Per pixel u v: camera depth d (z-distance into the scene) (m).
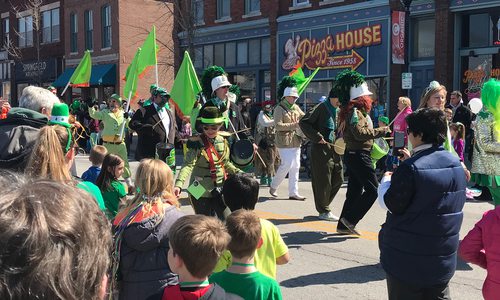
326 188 8.06
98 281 1.19
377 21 17.33
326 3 18.97
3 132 3.43
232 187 3.96
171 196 3.62
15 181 1.25
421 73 16.77
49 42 33.50
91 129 19.48
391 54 16.78
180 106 9.31
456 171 3.55
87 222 1.16
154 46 10.28
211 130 5.33
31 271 1.06
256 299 2.96
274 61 20.92
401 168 3.53
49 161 3.10
